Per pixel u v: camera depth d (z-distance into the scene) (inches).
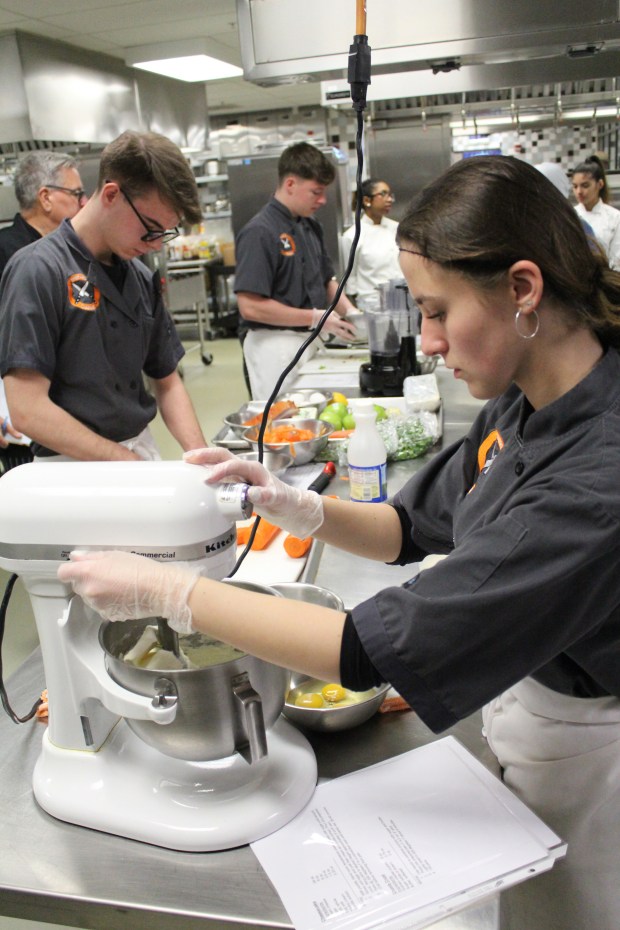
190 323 341.7
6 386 67.5
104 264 71.4
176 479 31.4
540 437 30.2
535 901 32.5
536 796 34.6
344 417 89.3
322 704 39.4
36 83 182.2
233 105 334.3
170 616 30.0
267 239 124.6
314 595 44.5
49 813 34.8
